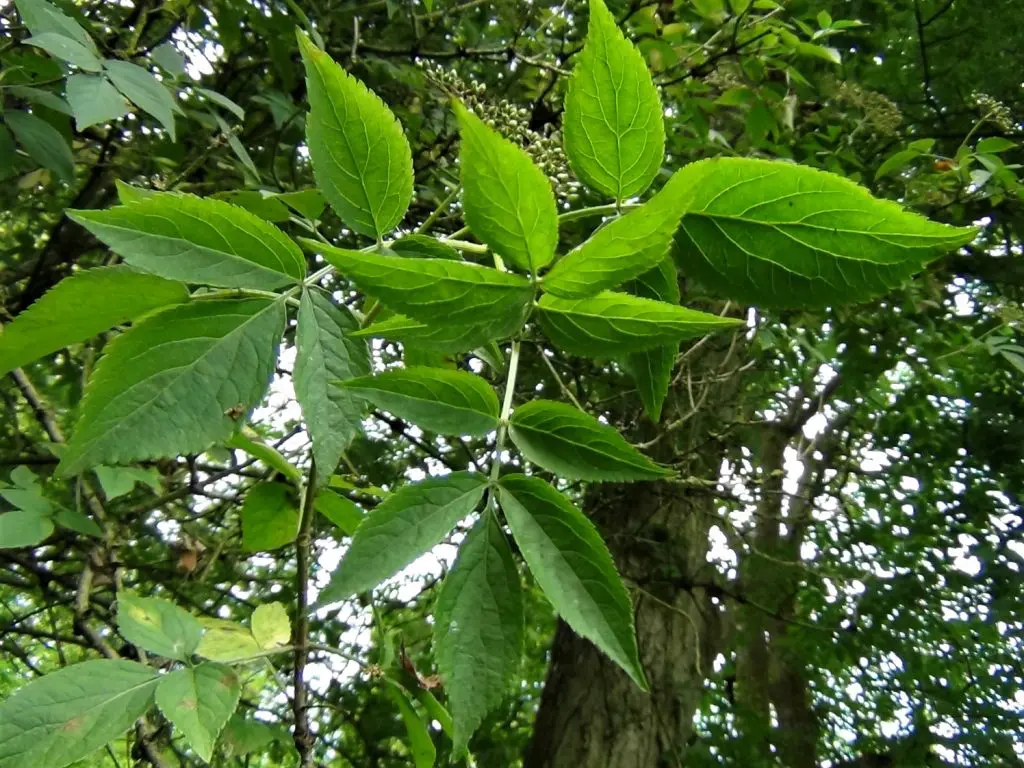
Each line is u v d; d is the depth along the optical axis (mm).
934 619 2361
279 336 340
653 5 1382
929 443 2398
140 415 315
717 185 317
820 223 316
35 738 348
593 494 2037
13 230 1625
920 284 1679
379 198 365
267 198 597
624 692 1835
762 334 1466
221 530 1344
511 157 275
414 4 1457
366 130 358
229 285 336
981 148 1386
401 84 1405
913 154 1401
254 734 556
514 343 368
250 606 1526
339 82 351
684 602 1956
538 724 1910
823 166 1536
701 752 1951
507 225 284
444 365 461
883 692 2580
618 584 318
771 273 326
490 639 316
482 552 326
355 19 1218
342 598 302
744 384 2148
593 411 1617
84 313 325
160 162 1198
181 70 805
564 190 482
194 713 377
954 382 2295
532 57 1360
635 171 336
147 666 396
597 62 325
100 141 1255
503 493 335
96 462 306
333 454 331
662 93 1403
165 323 327
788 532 2848
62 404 1444
